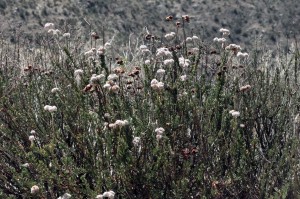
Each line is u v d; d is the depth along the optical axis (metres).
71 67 6.07
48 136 5.31
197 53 6.04
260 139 5.55
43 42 6.70
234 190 5.09
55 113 5.55
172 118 5.21
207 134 5.20
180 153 5.11
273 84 5.83
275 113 5.58
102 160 5.01
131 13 56.97
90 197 4.86
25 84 6.14
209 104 5.36
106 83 5.39
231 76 5.96
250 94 5.73
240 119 5.48
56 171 5.18
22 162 5.30
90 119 5.17
